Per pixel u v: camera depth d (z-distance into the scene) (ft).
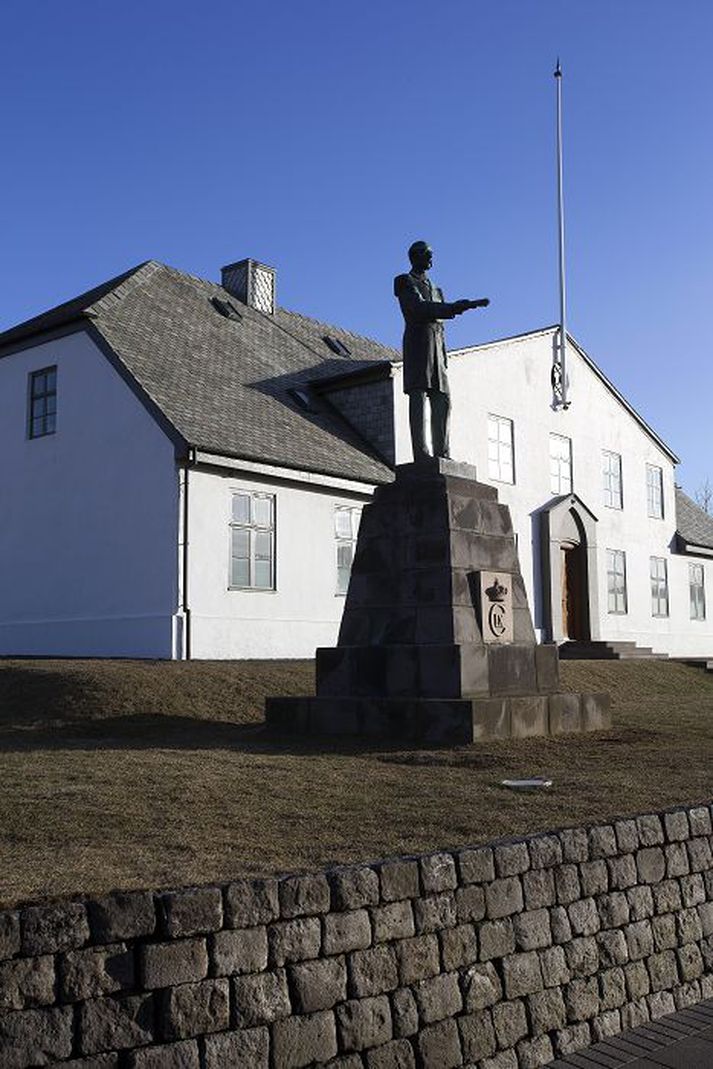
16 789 25.09
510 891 19.33
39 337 69.82
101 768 28.40
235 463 60.90
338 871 17.07
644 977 21.43
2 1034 13.37
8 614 69.62
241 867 18.31
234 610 61.31
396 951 17.31
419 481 39.52
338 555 68.80
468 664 37.11
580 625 91.91
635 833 22.31
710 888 23.75
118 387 63.82
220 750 33.76
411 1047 17.04
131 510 61.87
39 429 69.51
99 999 14.17
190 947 15.03
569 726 39.27
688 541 108.17
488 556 40.09
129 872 17.67
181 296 79.66
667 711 50.31
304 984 16.03
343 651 39.42
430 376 41.14
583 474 94.12
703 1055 19.01
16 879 16.96
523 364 87.66
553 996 19.49
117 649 61.57
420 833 21.62
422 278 42.27
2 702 43.60
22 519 69.46
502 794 26.21
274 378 75.82
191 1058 14.71
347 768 30.37
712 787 27.58
